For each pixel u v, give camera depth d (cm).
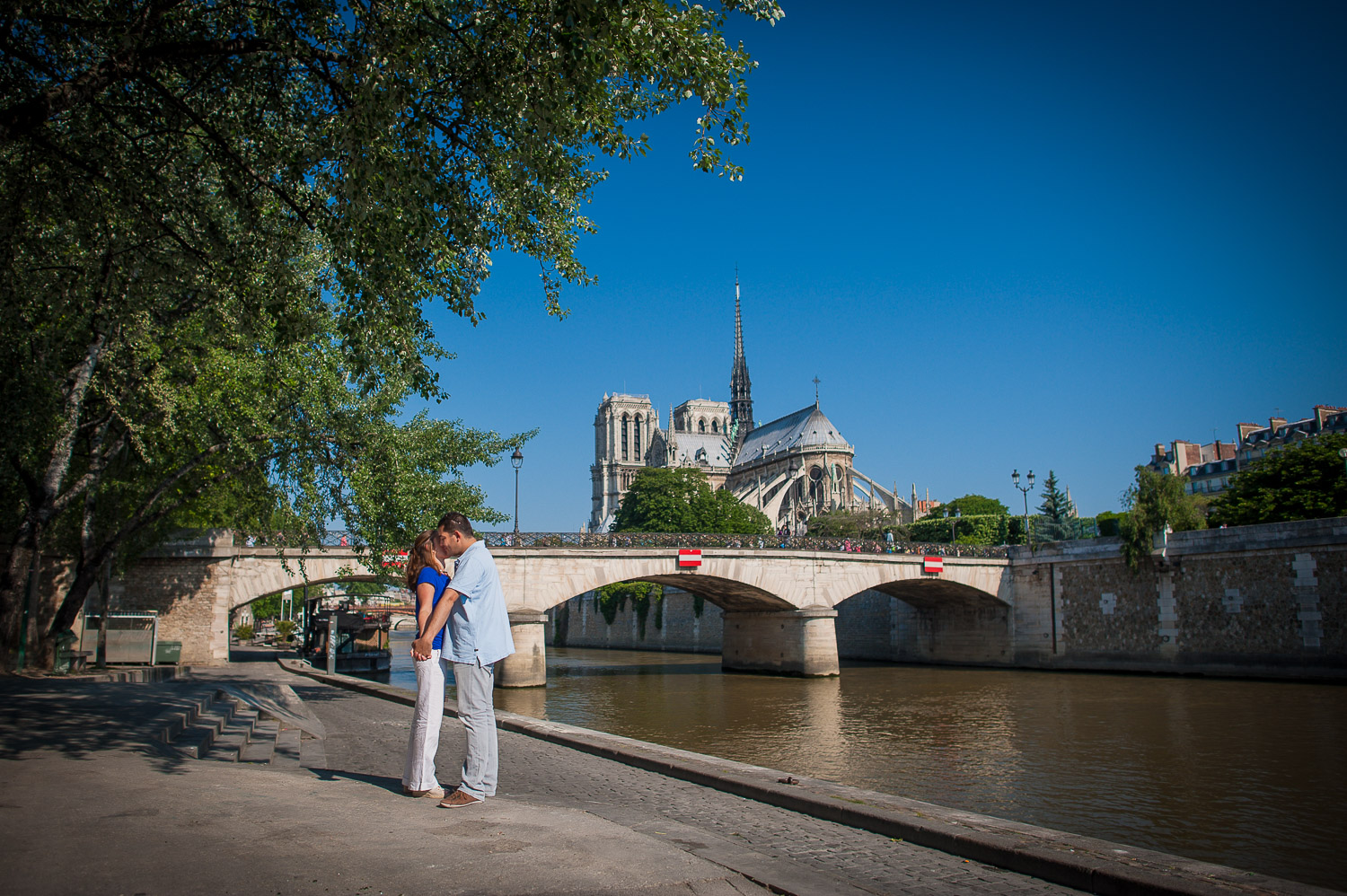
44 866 499
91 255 1798
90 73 1153
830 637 5594
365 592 5712
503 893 510
